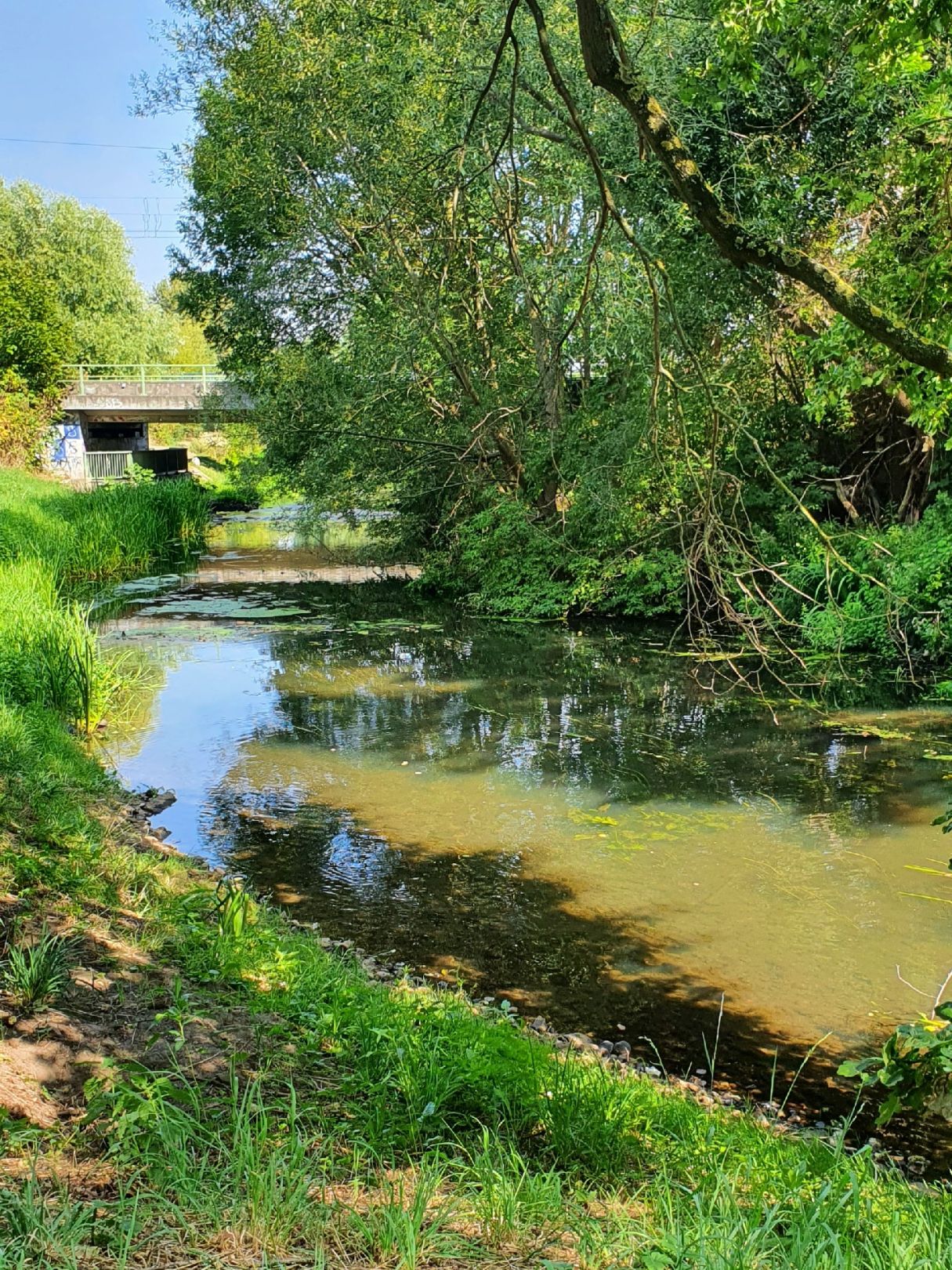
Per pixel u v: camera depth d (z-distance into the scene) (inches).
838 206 512.1
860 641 548.4
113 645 624.4
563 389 754.8
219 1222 100.5
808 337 581.3
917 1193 139.6
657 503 662.5
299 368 842.8
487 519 789.2
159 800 354.9
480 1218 111.7
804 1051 211.8
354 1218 103.7
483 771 394.6
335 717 472.4
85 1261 90.2
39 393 1569.9
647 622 721.0
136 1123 121.5
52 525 915.4
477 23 566.6
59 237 2511.1
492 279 756.6
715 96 237.3
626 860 308.7
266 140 781.9
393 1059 156.9
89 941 191.2
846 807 350.6
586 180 589.9
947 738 427.8
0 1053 137.0
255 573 977.5
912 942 256.4
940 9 220.7
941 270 265.1
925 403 296.8
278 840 324.2
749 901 280.5
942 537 557.3
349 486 855.1
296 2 746.2
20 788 279.3
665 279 215.0
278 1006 178.4
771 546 622.5
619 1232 107.7
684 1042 215.3
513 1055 169.0
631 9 504.7
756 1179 136.3
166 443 2554.1
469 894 285.7
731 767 395.9
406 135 655.8
